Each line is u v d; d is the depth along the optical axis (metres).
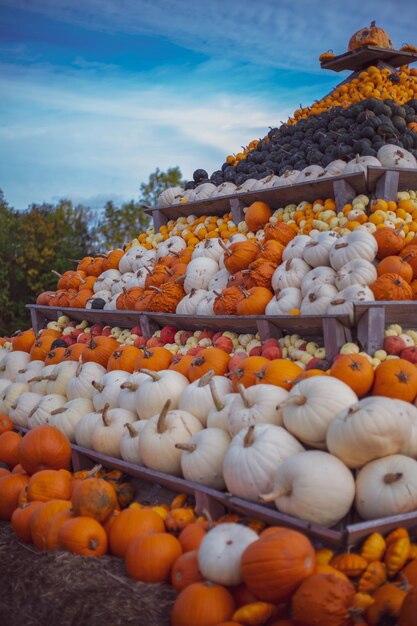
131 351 6.25
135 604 3.47
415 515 3.56
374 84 9.95
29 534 4.49
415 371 4.48
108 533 4.16
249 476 3.83
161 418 4.57
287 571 3.15
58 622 3.45
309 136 8.65
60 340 7.64
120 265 8.59
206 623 3.20
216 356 5.42
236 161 9.98
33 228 24.53
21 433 6.15
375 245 5.73
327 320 5.06
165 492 4.73
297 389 4.16
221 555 3.38
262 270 6.19
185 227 8.65
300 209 7.20
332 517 3.59
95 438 5.19
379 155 7.30
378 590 3.30
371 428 3.63
